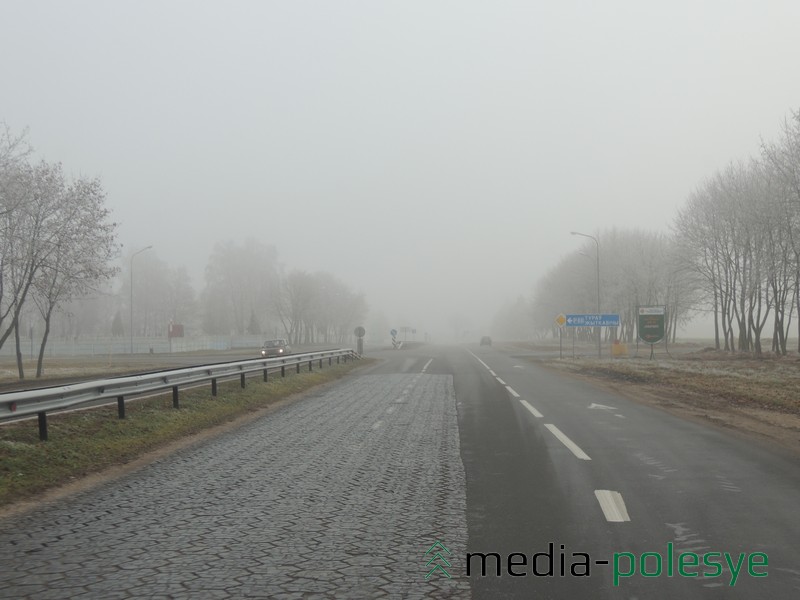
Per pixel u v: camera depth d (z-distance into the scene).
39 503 7.37
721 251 46.75
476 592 4.73
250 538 5.99
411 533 6.11
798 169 32.97
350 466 9.39
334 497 7.55
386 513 6.83
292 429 13.25
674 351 54.97
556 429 12.90
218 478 8.63
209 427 13.59
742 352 44.16
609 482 8.19
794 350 47.44
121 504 7.29
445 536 6.02
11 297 31.48
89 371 34.56
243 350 77.06
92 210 31.67
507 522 6.45
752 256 42.50
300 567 5.21
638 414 15.27
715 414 15.20
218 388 18.61
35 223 29.77
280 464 9.58
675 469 8.94
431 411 16.25
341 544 5.80
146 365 41.38
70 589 4.79
